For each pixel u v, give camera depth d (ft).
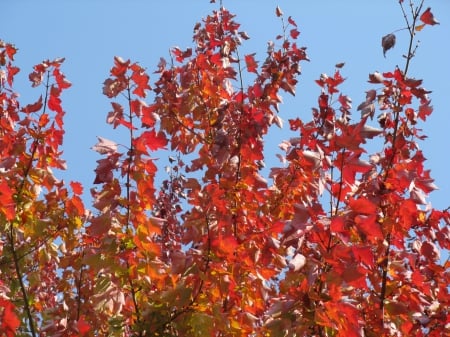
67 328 15.30
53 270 21.39
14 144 17.39
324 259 13.15
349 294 13.78
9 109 18.29
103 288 15.11
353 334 12.51
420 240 16.34
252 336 15.70
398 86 15.92
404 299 15.37
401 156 15.52
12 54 19.48
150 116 15.40
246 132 17.92
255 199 17.35
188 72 20.81
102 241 14.82
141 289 15.65
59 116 17.76
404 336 15.26
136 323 15.05
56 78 18.12
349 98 17.87
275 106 19.75
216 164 17.70
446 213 16.14
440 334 15.28
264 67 20.62
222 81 20.71
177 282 14.93
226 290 14.38
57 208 18.12
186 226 15.23
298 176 17.26
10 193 15.57
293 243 12.94
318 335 13.97
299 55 20.75
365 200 12.54
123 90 15.43
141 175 14.80
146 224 14.67
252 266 15.14
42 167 17.70
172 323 14.80
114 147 14.98
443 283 16.21
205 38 21.97
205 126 20.49
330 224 12.55
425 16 15.85
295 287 13.55
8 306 14.02
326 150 14.26
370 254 12.31
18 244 18.57
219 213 15.23
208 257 14.47
